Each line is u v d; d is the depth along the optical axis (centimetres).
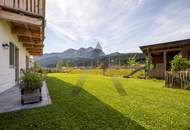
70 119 312
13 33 703
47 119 311
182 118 330
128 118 325
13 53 760
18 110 365
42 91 620
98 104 427
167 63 1603
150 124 295
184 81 778
